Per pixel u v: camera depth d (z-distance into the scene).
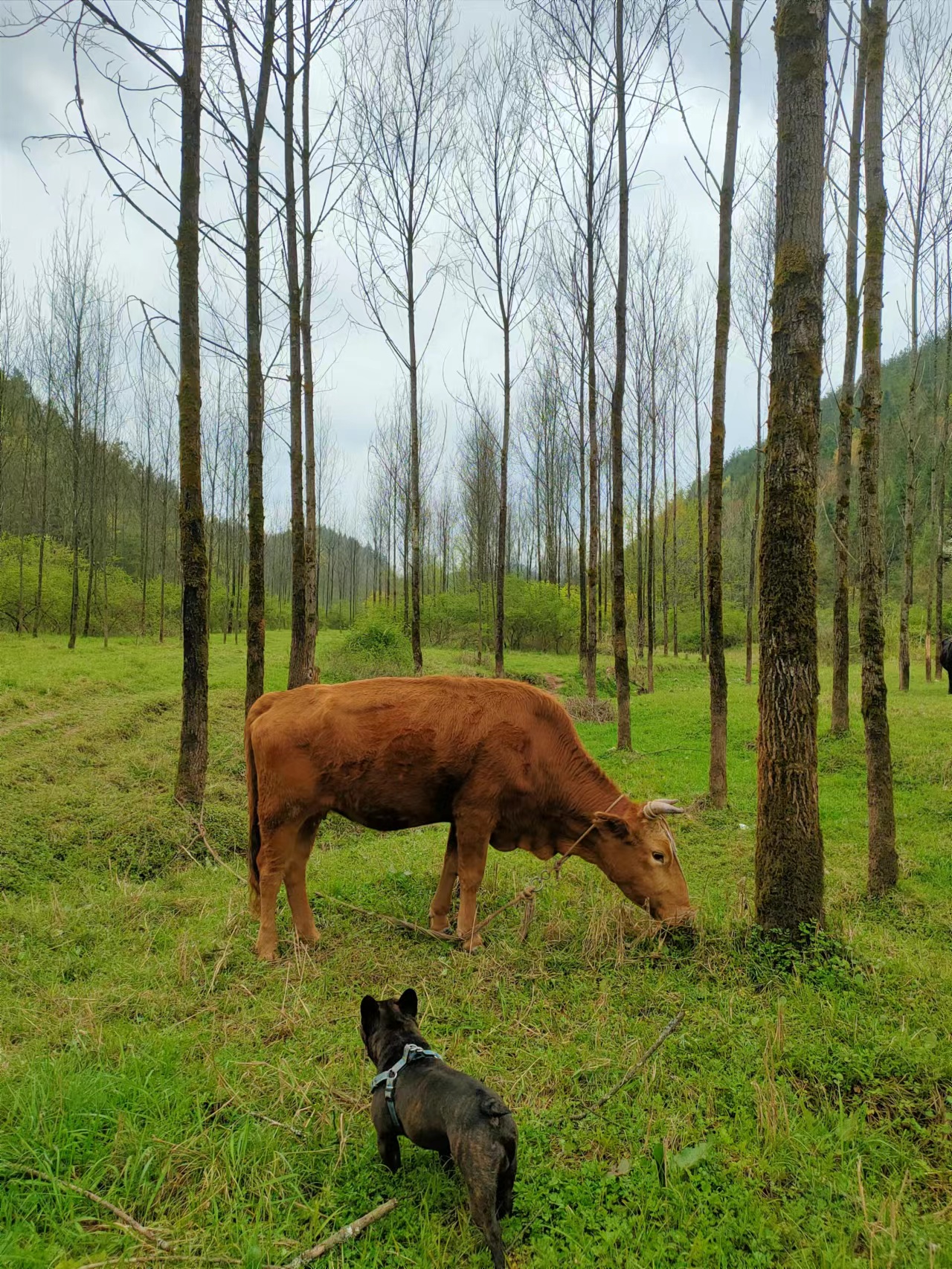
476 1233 2.86
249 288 9.73
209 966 5.09
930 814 8.77
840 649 12.67
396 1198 3.06
